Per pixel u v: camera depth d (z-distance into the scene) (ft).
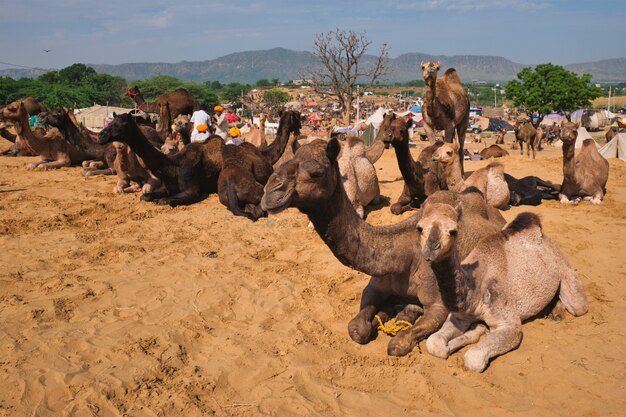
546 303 18.92
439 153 29.60
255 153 37.93
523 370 16.12
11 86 253.44
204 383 15.43
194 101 70.44
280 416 14.10
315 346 17.93
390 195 41.11
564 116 246.88
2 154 68.80
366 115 285.02
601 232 30.30
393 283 18.80
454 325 17.76
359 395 15.01
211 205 39.42
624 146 70.74
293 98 490.49
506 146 151.64
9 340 17.75
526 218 19.44
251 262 26.63
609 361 16.28
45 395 14.65
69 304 20.95
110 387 15.07
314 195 15.38
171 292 22.41
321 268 25.68
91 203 39.32
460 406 14.61
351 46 156.46
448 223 14.25
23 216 34.94
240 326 19.61
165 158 38.09
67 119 54.44
